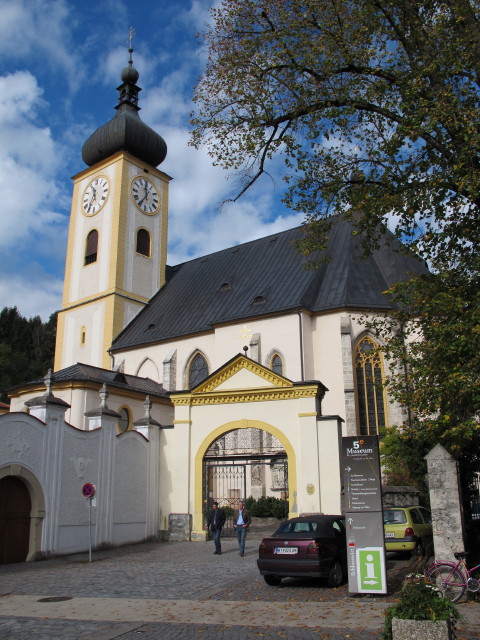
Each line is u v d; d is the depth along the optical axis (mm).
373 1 15891
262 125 17453
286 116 17406
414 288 17078
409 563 17844
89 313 48906
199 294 45781
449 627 7477
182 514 24953
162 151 53156
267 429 23859
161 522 25484
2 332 85188
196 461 25156
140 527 24766
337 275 38062
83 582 15297
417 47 16141
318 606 11805
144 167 52438
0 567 18562
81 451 22562
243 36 17391
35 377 78000
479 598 12117
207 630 9891
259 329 37500
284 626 10094
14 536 19781
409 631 7512
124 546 23719
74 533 21672
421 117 14523
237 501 35438
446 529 12789
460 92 15258
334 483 22250
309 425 23156
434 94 15195
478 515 20359
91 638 9453
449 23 15414
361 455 13227
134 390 35562
